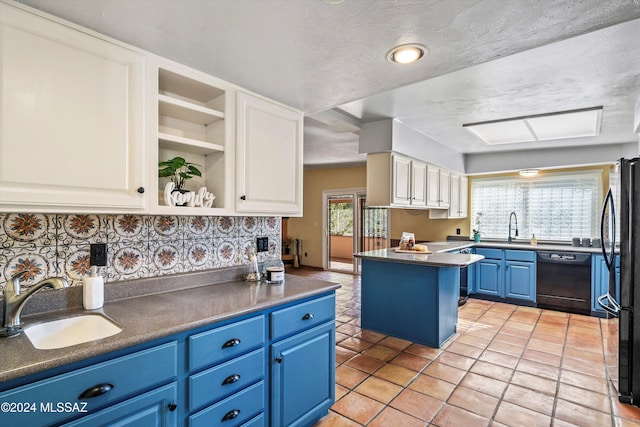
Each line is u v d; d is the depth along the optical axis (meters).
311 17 1.22
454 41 1.39
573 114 3.10
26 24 1.15
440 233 5.84
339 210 9.37
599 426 1.94
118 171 1.38
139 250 1.75
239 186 1.86
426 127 3.68
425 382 2.44
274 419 1.67
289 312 1.74
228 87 1.81
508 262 4.64
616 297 2.68
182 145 1.69
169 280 1.84
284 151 2.11
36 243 1.43
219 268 2.10
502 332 3.51
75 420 1.03
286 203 2.12
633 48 1.91
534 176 5.10
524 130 3.70
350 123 3.35
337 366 2.70
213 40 1.39
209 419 1.38
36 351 1.04
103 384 1.08
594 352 2.99
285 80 1.78
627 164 2.22
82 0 1.12
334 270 7.20
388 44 1.42
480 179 5.54
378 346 3.11
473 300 4.89
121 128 1.39
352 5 1.14
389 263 3.38
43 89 1.19
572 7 1.14
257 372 1.58
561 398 2.23
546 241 4.98
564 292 4.25
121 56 1.39
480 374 2.57
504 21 1.23
